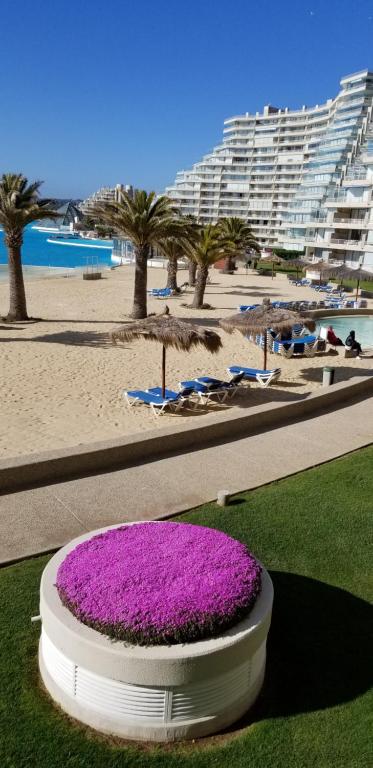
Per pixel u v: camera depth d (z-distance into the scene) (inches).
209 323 1048.2
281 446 398.9
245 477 340.8
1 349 740.7
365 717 171.6
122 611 161.0
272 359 770.8
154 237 1011.3
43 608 173.6
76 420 473.7
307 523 285.6
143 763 153.3
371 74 3454.7
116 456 350.3
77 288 1568.7
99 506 293.3
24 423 457.4
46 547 251.3
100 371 651.5
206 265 1216.2
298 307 1285.7
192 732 161.2
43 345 780.6
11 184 947.3
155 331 488.1
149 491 314.7
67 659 164.2
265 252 3307.1
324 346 818.2
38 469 318.7
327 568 248.1
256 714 173.0
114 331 498.9
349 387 538.3
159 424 477.1
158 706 157.6
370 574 245.1
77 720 165.5
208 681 158.7
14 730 161.2
